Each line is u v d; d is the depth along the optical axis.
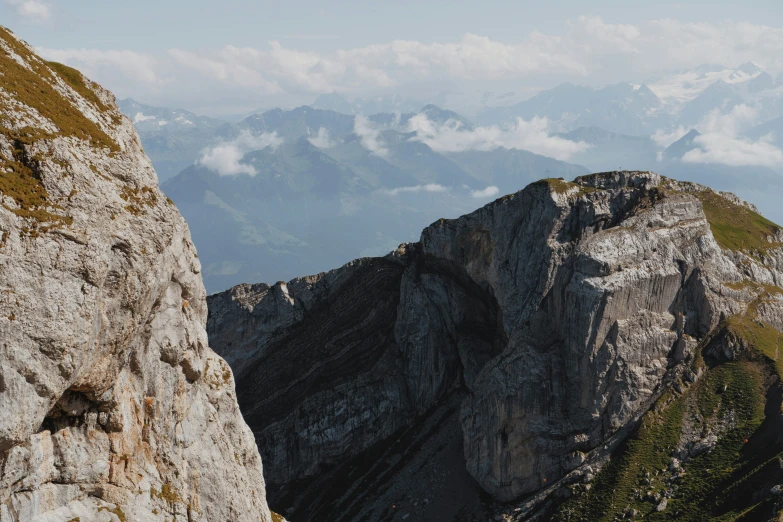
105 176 52.41
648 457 154.50
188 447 64.38
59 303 46.56
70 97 60.09
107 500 55.31
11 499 48.94
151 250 53.53
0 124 48.16
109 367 53.03
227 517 67.12
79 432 54.06
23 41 62.94
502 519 161.38
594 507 150.25
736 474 140.12
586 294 165.88
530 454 167.25
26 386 45.34
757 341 168.25
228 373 74.81
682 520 137.62
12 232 44.84
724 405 157.25
